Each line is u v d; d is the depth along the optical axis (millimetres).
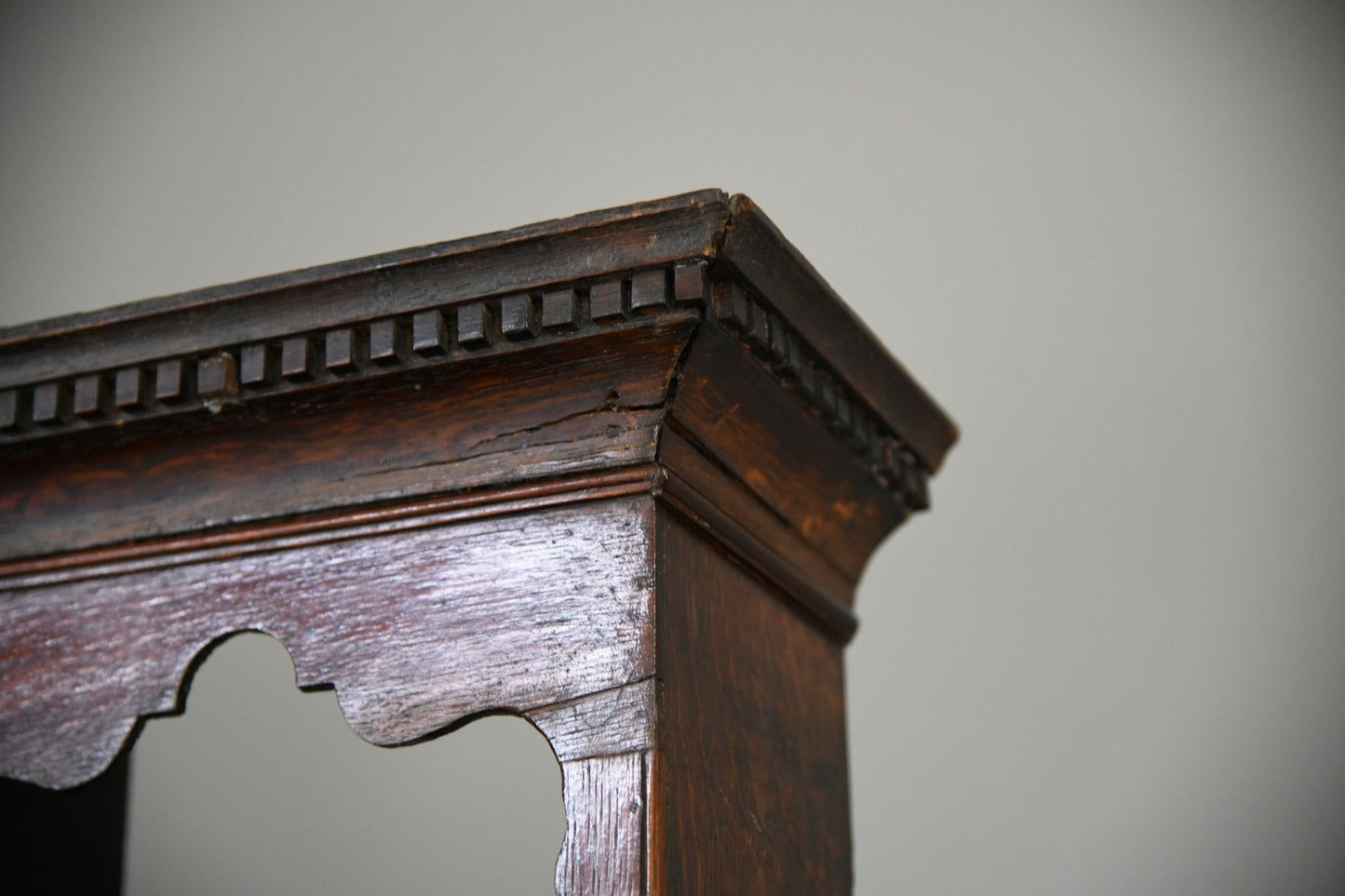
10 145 2588
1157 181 2252
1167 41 2254
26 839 1321
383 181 2496
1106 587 2141
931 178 2334
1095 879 1970
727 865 1070
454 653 1069
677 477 1077
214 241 2541
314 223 2504
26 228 2557
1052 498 2205
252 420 1116
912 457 1277
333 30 2578
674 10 2438
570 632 1055
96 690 1124
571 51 2459
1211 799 1982
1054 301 2279
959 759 2094
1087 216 2281
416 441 1100
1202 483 2148
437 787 1951
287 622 1099
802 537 1217
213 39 2617
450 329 1077
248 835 1848
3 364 1142
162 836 1829
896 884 2037
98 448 1145
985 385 2281
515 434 1086
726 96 2391
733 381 1098
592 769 1033
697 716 1068
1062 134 2295
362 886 1871
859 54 2365
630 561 1057
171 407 1118
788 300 1100
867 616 2209
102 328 1122
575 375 1074
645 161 2381
